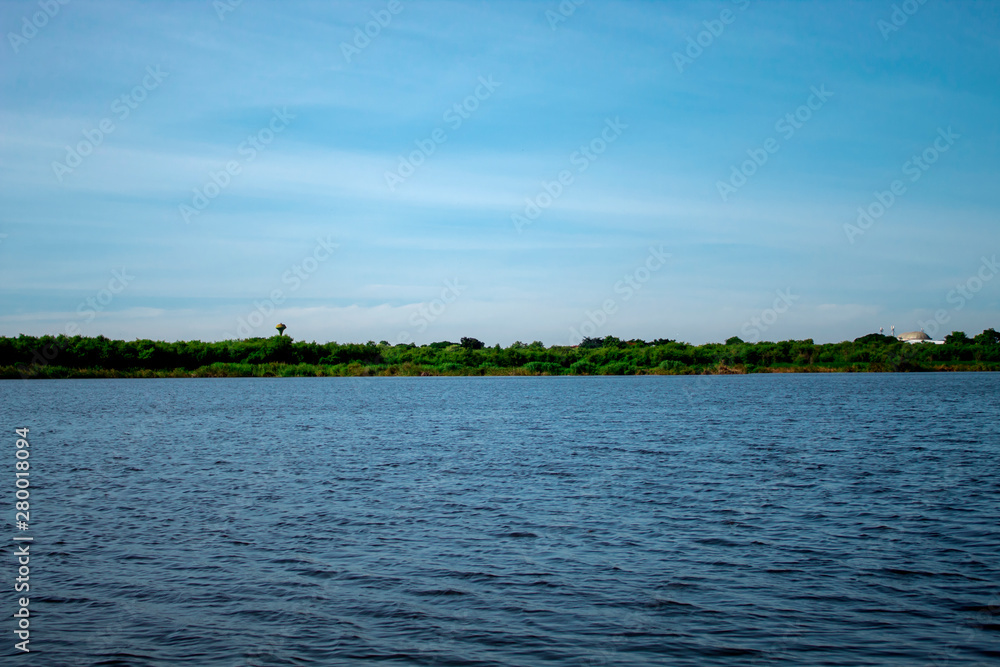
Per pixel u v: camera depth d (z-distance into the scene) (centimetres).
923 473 2930
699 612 1368
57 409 7150
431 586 1520
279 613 1377
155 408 7306
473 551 1783
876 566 1639
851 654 1189
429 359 17450
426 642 1244
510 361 17375
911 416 5712
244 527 2047
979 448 3734
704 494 2506
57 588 1522
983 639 1240
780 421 5384
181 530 2012
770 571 1606
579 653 1198
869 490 2564
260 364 15912
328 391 10688
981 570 1603
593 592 1478
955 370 17200
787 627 1295
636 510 2253
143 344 15412
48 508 2331
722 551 1772
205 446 4112
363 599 1448
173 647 1235
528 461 3372
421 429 5059
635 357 17600
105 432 4950
